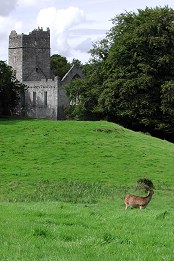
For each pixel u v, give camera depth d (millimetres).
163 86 77875
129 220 21078
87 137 59781
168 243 16812
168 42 81125
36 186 41625
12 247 15523
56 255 14703
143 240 17016
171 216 23078
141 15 86375
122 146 56469
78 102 96000
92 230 18516
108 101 80875
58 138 58938
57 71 179625
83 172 46500
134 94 79688
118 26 89312
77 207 26203
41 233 17703
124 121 84062
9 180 43531
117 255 14836
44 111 131625
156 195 39219
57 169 47344
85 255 14750
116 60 82625
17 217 21031
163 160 51781
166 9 84500
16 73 147000
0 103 109750
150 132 82500
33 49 147500
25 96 134250
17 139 58156
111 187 41844
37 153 52719
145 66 79188
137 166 49156
